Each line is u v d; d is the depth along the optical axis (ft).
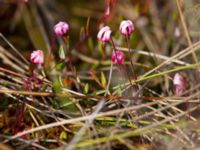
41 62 0.78
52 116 0.74
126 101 0.77
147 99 0.74
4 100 0.80
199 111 0.74
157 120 0.74
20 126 0.75
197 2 0.89
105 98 0.74
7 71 0.82
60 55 0.82
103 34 0.76
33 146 0.71
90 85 0.88
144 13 1.11
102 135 0.71
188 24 0.90
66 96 0.74
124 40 0.93
